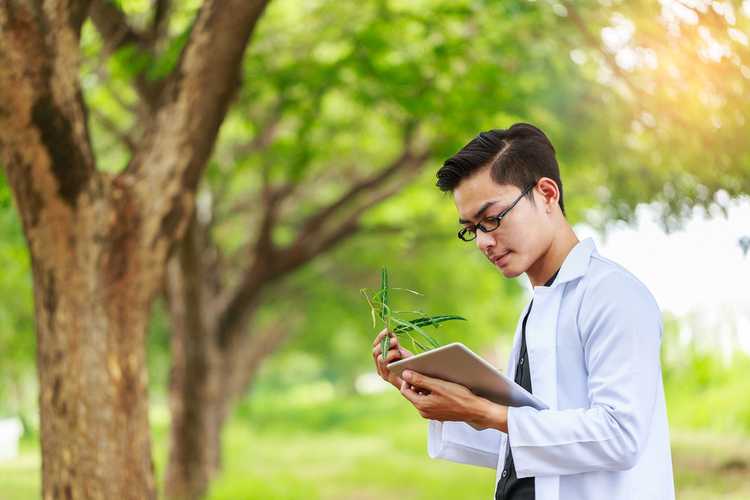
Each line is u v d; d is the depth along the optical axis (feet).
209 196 44.60
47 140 16.81
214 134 18.39
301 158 37.01
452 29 31.89
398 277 60.44
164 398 99.76
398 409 127.65
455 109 29.71
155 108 18.35
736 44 20.25
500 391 8.09
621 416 7.62
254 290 43.73
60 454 17.74
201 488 39.37
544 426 7.79
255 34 31.94
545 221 8.42
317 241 42.91
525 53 30.30
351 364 128.16
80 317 17.78
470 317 66.74
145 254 18.17
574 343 8.18
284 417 123.95
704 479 34.12
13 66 16.17
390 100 31.07
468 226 8.60
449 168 8.45
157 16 26.20
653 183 28.60
